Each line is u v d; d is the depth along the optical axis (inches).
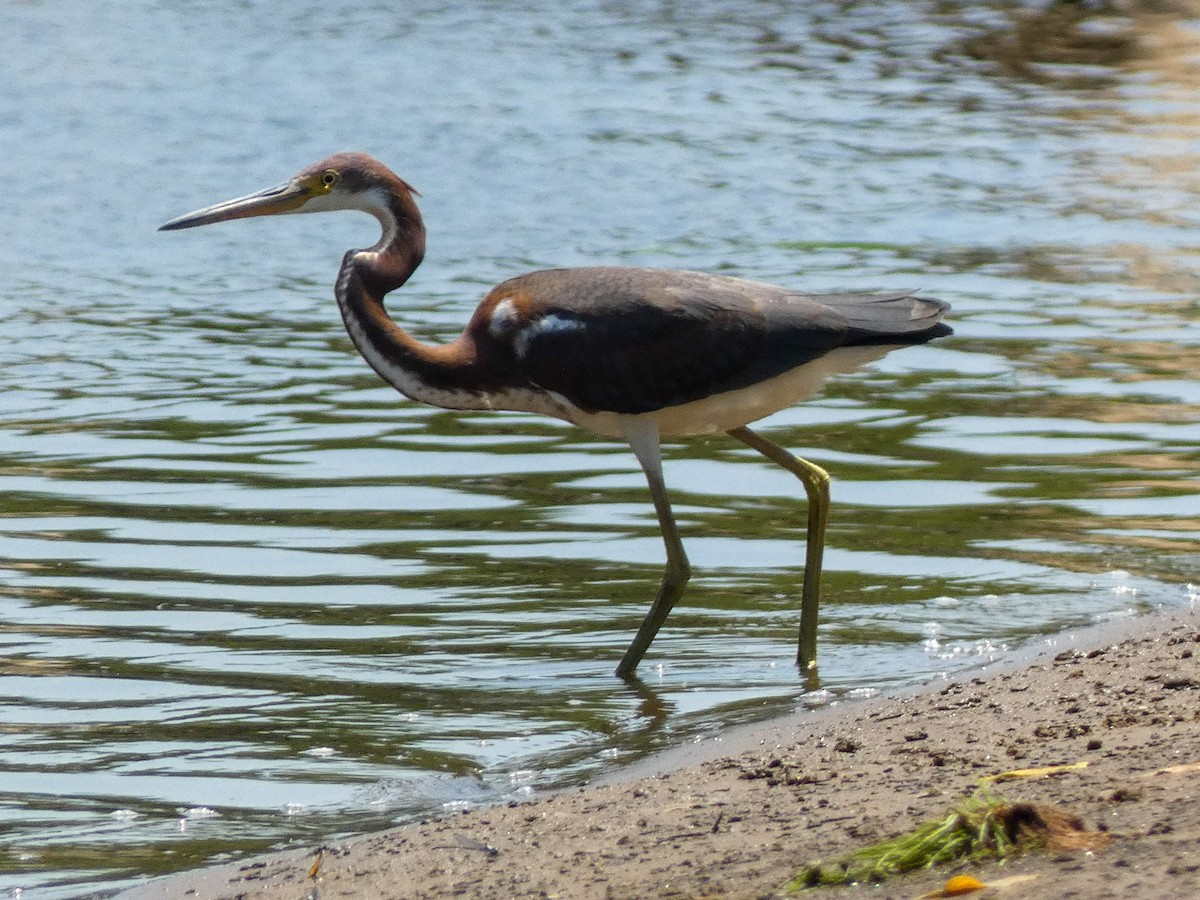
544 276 442.0
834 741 350.0
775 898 257.6
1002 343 743.1
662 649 433.7
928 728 350.0
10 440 609.6
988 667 406.0
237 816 337.7
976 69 1444.4
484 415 657.0
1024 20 1657.2
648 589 476.1
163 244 933.8
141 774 358.0
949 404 657.0
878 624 446.0
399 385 446.3
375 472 580.7
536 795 342.3
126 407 653.3
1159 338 748.6
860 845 277.7
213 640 435.5
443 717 389.7
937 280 850.8
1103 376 691.4
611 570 490.0
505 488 565.0
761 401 433.4
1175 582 468.1
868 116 1267.2
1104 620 438.6
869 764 329.7
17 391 670.5
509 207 1003.9
